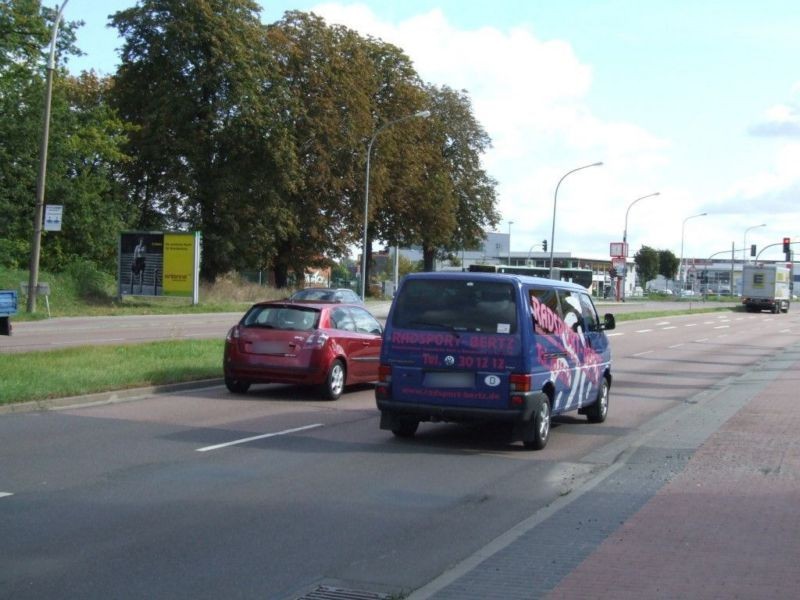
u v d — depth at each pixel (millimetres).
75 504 7316
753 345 33281
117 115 47125
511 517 7285
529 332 10094
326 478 8586
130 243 43812
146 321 35156
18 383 12836
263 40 47594
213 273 50531
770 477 8500
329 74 50688
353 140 51625
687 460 9461
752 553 5934
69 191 44219
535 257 127500
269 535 6578
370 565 5922
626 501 7562
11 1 41531
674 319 54344
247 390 14922
